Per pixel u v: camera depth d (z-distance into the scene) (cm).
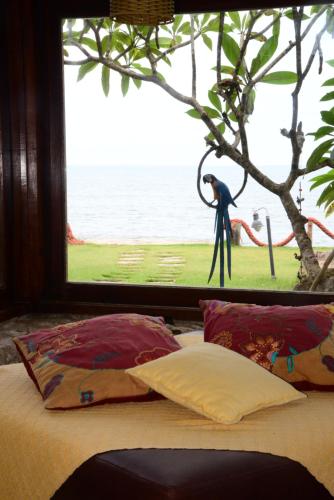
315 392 197
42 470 157
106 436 157
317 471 153
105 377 181
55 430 163
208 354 184
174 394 172
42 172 312
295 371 198
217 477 135
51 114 309
